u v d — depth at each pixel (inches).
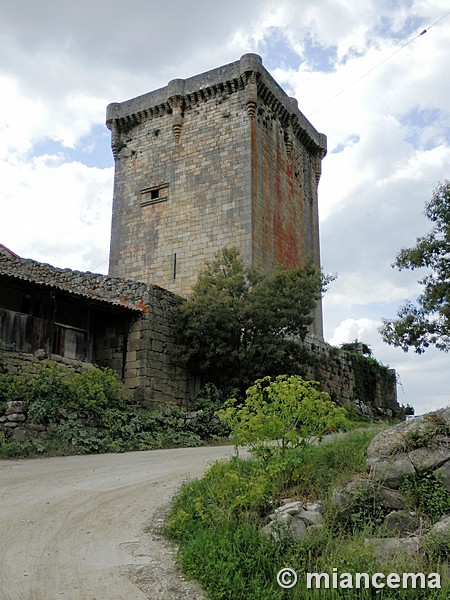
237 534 272.1
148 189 1429.6
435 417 306.8
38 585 242.7
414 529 268.8
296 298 900.6
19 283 717.3
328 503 289.7
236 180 1301.7
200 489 355.3
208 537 278.5
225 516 296.8
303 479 325.4
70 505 362.3
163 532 314.2
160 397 824.3
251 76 1330.0
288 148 1464.1
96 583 247.6
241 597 233.8
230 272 939.3
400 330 1196.5
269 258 1300.4
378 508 281.9
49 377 643.5
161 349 847.1
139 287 861.8
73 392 650.8
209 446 668.1
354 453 331.0
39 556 275.6
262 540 266.8
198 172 1363.2
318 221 1573.6
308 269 943.7
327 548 257.8
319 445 370.6
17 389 628.1
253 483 308.2
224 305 864.9
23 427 581.6
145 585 248.1
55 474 459.8
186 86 1427.2
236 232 1269.7
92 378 691.4
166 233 1368.1
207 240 1304.1
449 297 1119.0
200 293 900.6
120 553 283.1
